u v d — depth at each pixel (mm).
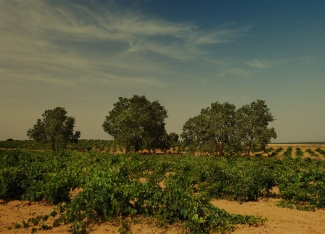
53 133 58469
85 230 7664
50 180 11375
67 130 60062
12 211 9867
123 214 8617
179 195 8375
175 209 8055
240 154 50719
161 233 7602
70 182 11102
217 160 29453
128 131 52031
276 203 12164
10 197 11750
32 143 80375
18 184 11711
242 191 12320
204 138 48438
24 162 19062
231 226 8055
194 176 15234
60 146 58156
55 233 7637
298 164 26750
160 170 19234
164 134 56062
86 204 8195
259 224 8703
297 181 13820
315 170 17641
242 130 47469
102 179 9117
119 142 52625
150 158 29656
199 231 7363
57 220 8117
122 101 58906
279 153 59875
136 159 27000
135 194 8438
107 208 8320
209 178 13648
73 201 8148
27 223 8188
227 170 13938
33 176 12219
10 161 18906
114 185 8867
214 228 7812
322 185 12492
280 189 13211
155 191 8812
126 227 7734
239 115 48938
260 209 10953
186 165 19484
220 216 8258
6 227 8125
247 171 14984
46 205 10820
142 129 51625
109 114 59438
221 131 46781
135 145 53656
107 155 31531
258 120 49062
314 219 9562
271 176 13789
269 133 47000
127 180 10469
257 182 13250
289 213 10344
